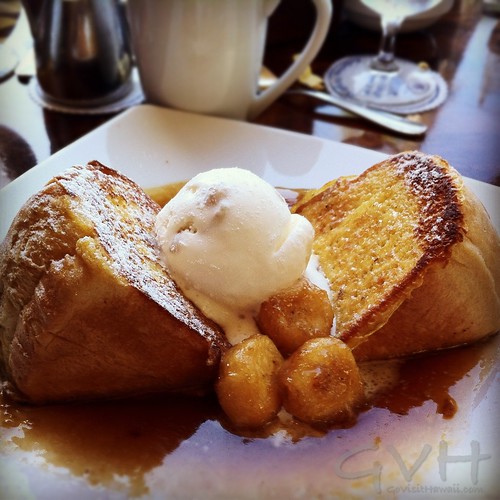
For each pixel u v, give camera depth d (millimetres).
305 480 225
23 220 251
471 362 273
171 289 251
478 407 250
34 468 224
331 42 530
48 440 234
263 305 255
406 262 264
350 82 475
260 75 478
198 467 228
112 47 438
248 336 257
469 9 585
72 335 234
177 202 268
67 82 434
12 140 406
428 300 261
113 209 265
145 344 240
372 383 263
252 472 227
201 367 249
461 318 269
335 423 243
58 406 250
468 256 261
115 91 457
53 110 439
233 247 250
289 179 366
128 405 252
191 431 241
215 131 393
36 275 240
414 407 251
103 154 371
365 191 306
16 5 570
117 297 229
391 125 423
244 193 257
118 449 233
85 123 430
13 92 457
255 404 235
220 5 375
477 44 535
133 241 259
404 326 267
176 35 388
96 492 219
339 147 385
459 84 479
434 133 424
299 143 386
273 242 255
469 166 387
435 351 279
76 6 410
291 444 236
